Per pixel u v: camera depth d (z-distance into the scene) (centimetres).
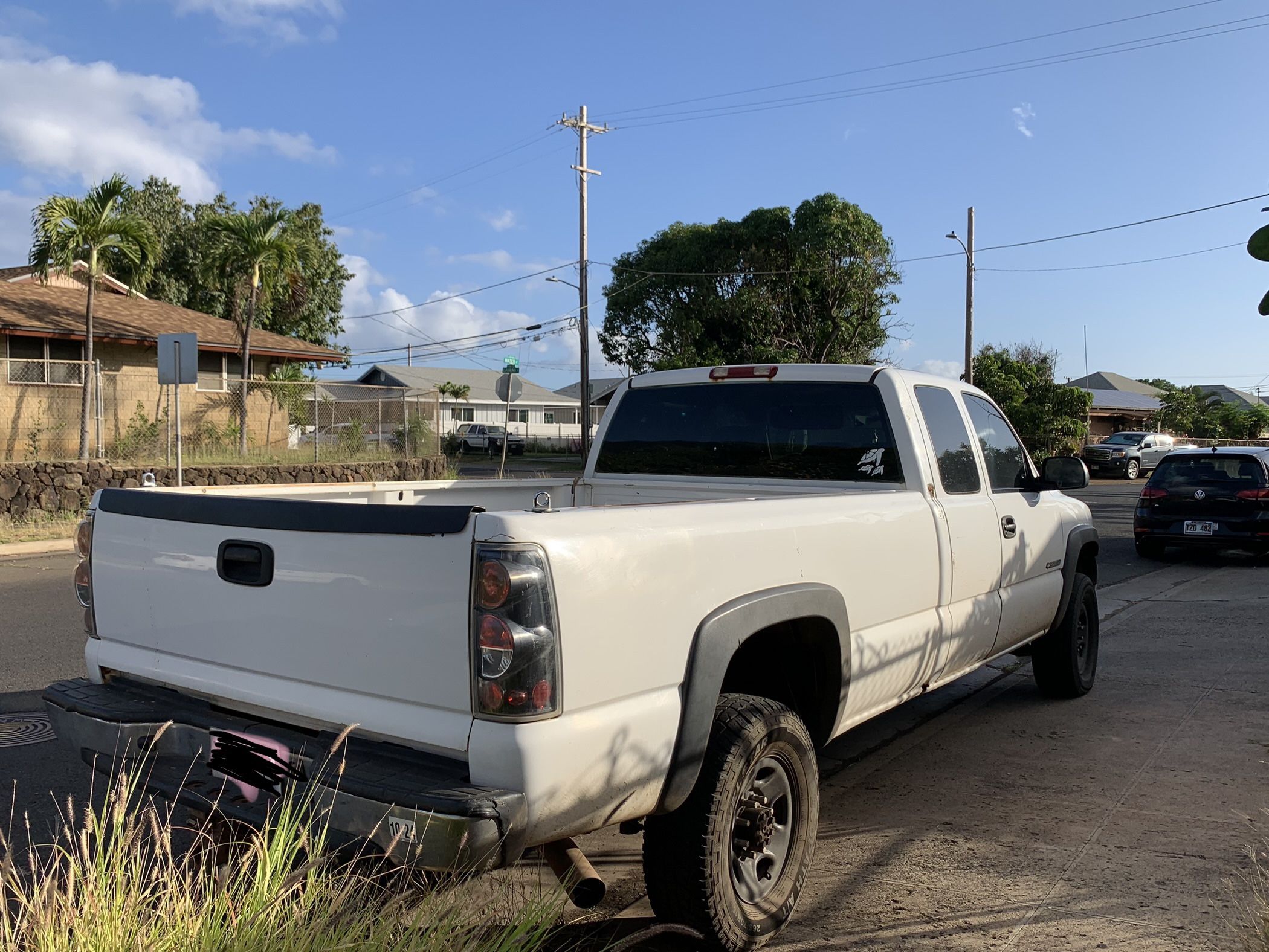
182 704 331
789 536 347
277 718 305
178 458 1424
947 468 488
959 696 667
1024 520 555
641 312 4031
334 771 270
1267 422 5169
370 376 6738
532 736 255
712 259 3825
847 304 3703
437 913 268
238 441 2212
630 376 561
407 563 269
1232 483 1323
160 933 250
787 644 369
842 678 374
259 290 2319
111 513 354
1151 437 3641
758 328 3744
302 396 2281
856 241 3616
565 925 346
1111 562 1385
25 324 2053
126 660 348
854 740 571
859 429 475
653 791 289
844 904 364
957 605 477
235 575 309
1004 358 3788
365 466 2139
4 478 1600
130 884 267
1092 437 4788
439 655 264
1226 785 484
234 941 245
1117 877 383
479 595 257
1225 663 748
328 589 287
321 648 289
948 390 516
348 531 281
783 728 328
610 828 444
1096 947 330
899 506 428
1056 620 615
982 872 390
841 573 376
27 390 1959
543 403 6831
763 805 328
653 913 354
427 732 267
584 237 3247
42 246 1828
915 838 425
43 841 393
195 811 330
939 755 541
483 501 511
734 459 511
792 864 341
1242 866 390
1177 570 1312
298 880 258
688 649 301
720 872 306
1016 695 666
